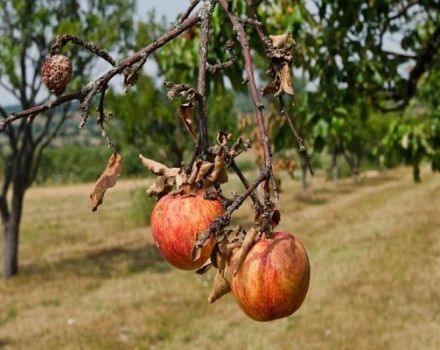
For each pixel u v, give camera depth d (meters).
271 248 1.46
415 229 17.84
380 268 12.92
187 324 10.09
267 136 1.32
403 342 8.42
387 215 21.83
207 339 9.32
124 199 37.78
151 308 11.03
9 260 14.68
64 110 15.12
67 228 23.94
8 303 11.93
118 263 15.62
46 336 9.71
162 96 19.94
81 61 13.84
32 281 13.87
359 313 9.82
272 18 4.71
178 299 11.58
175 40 4.80
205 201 1.56
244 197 1.23
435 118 5.85
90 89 1.34
